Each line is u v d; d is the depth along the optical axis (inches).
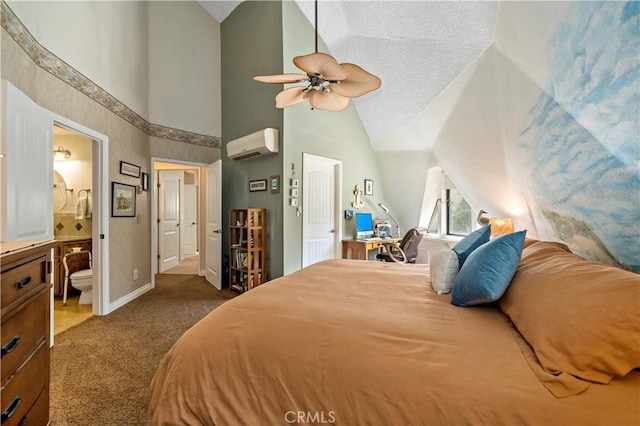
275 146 141.9
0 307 39.9
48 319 54.7
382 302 52.4
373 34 122.3
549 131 61.9
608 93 41.9
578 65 47.0
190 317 116.4
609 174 47.9
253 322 43.6
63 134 157.9
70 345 91.6
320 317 44.5
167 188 223.1
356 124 178.5
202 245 199.5
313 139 155.5
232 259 158.4
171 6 164.4
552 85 56.6
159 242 211.6
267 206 150.4
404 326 41.5
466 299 49.5
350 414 31.8
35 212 81.7
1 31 72.4
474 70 90.0
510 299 45.5
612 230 52.6
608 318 30.2
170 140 164.7
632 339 28.4
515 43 66.9
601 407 25.9
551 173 67.1
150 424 39.6
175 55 166.4
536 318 37.0
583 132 51.1
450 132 120.7
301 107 149.7
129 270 139.6
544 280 41.9
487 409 27.2
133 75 142.0
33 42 85.0
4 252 42.4
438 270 60.5
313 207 157.2
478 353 34.4
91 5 111.9
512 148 84.2
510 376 30.1
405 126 150.7
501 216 118.6
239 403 36.1
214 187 169.0
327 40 147.8
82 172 159.8
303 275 72.9
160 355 85.5
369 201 189.0
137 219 146.3
